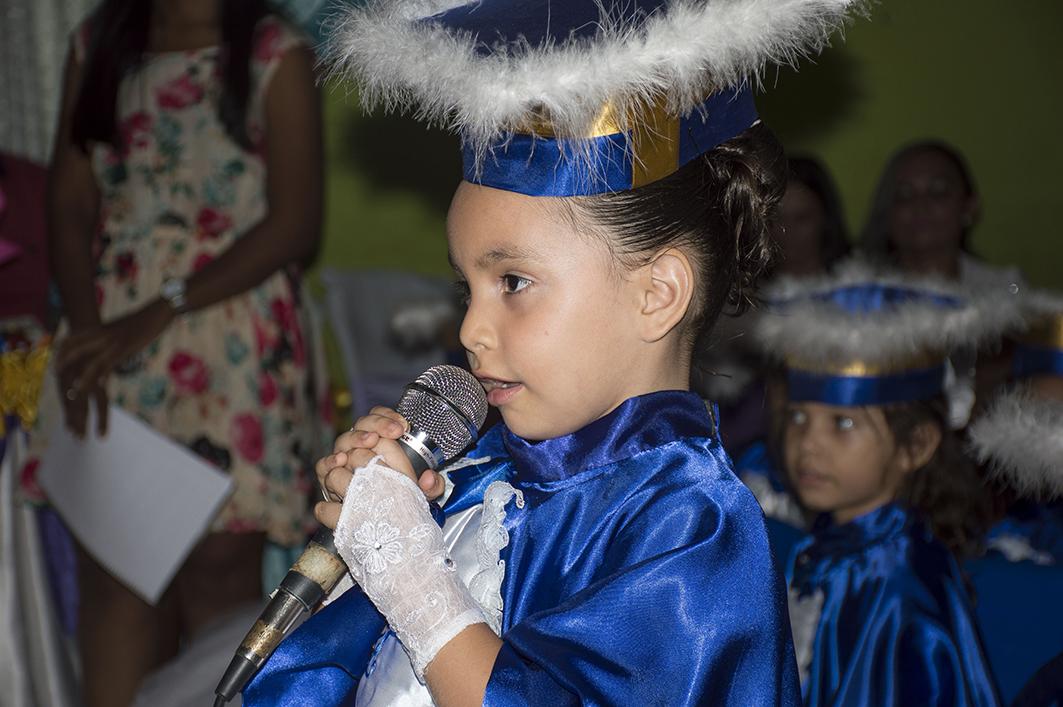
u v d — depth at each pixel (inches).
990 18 214.7
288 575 50.2
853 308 101.9
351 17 49.6
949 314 100.3
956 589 91.3
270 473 107.5
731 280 50.1
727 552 45.6
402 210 198.8
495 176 46.2
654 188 46.4
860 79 213.0
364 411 157.9
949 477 100.0
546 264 45.9
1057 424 101.0
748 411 131.6
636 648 43.7
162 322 106.1
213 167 108.0
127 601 108.3
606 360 47.1
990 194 219.5
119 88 108.1
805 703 89.0
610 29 44.8
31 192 125.7
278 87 107.7
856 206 215.3
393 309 174.7
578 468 48.7
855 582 91.7
